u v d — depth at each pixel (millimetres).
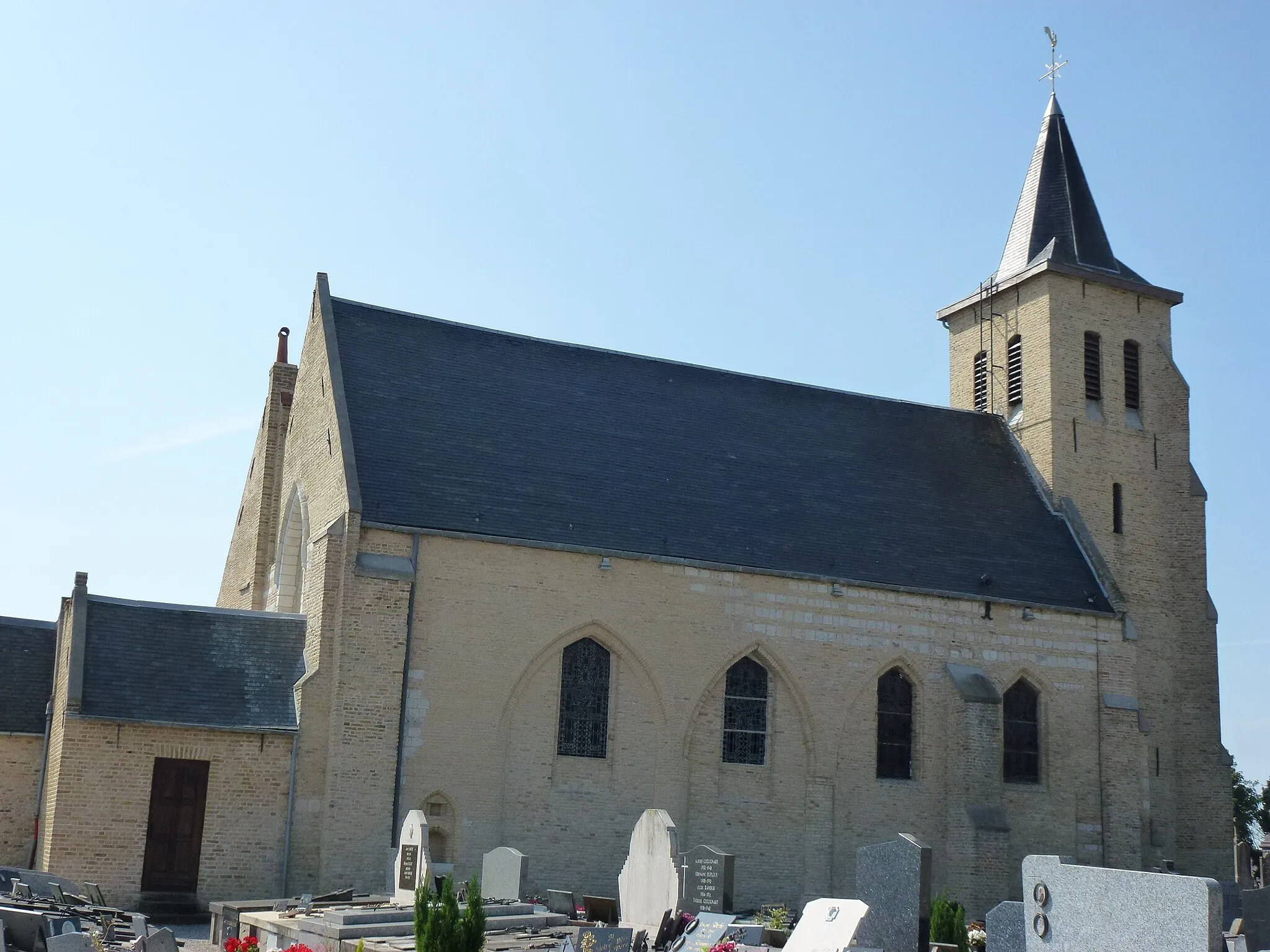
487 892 29984
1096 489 49125
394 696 34250
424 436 38438
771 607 39719
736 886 37844
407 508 35938
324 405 39062
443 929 19203
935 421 50000
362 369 39438
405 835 28016
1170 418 51062
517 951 21797
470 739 35125
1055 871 18172
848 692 40219
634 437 42469
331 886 32719
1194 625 48906
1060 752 42875
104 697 32219
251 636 35219
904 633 41406
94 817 31594
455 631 35500
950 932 22453
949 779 40844
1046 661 43375
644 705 37719
